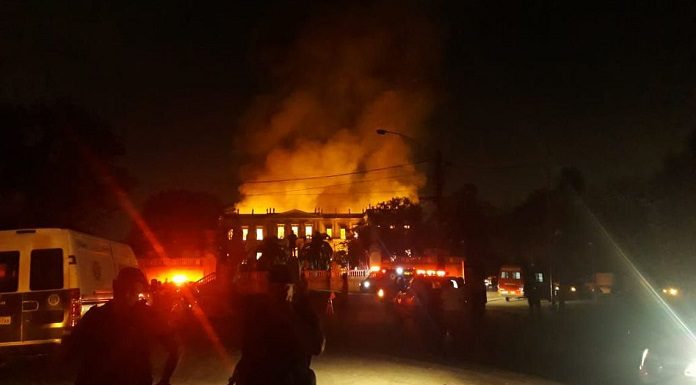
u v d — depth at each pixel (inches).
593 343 726.5
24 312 505.0
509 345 703.7
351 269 2977.4
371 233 2989.7
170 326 249.0
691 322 429.7
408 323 964.6
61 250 518.9
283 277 211.0
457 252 2185.0
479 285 1106.1
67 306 510.6
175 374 494.3
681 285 875.4
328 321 1019.3
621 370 528.1
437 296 872.3
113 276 619.8
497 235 2346.2
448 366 538.9
